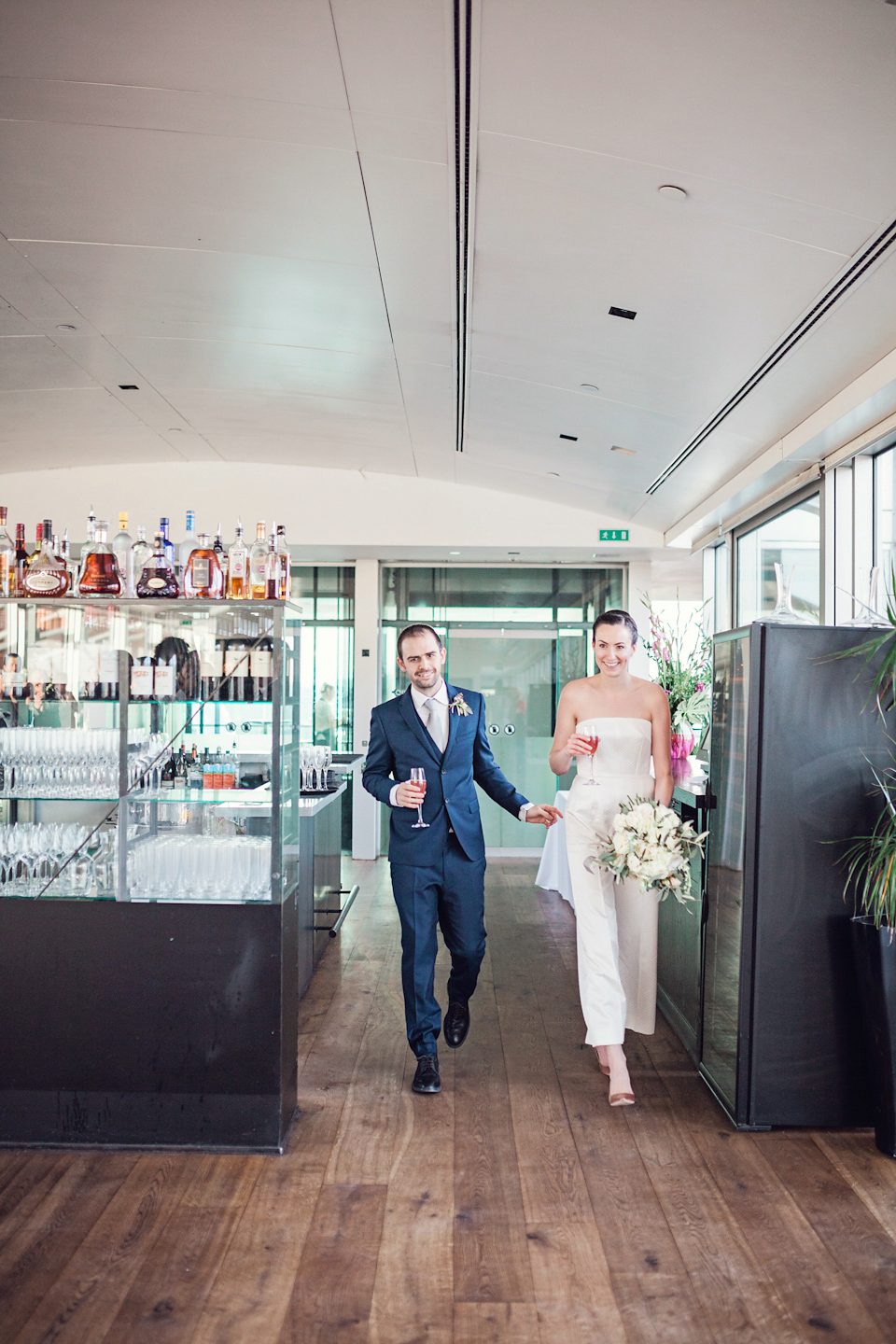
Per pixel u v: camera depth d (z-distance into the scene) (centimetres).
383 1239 267
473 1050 420
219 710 325
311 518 938
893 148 304
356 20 294
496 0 277
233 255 467
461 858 382
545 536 931
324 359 611
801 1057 338
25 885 323
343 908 689
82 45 315
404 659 380
